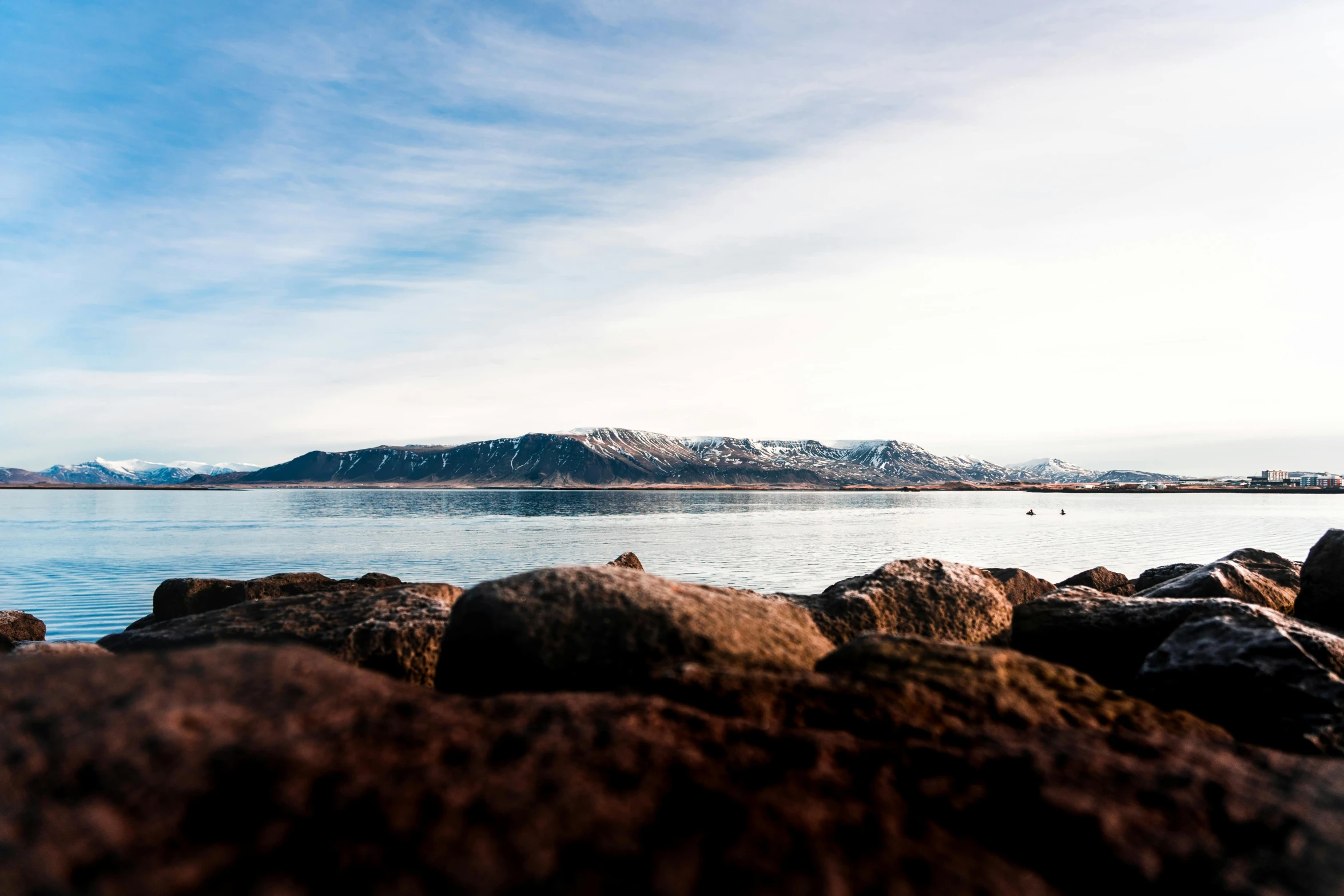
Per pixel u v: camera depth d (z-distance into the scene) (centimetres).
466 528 9931
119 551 6281
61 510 15262
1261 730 890
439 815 411
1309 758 550
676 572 4919
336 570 5025
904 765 512
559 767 460
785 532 9025
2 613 2152
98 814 401
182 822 403
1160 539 7400
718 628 803
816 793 469
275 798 418
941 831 447
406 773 443
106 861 377
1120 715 679
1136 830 455
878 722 612
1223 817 468
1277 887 416
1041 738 576
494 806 419
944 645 762
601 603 811
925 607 1283
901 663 736
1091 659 1227
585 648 772
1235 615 1071
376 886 367
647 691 649
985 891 395
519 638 782
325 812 411
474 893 365
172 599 2120
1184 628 1038
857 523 11144
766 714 620
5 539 7581
